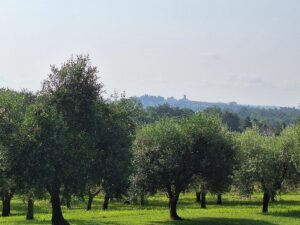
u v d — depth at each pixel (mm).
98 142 45156
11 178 41969
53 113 42188
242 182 66688
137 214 63125
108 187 46312
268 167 66188
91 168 44812
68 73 44188
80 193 44062
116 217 59000
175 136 55812
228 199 95250
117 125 46969
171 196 57688
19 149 40844
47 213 69812
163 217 59250
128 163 47031
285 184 70625
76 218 57500
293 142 68062
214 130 56375
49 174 40781
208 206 80688
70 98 43812
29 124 41406
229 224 53344
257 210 70000
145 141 55938
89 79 45000
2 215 66312
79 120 44500
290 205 80250
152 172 54750
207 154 55156
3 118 42719
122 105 50688
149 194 57562
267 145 68875
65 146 41344
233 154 57281
